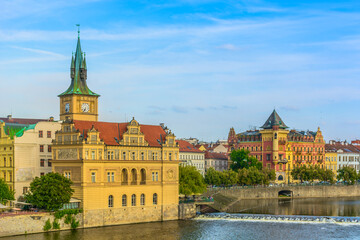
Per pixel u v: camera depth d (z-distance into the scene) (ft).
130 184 564.71
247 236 512.22
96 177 538.06
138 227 545.85
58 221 511.81
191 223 574.56
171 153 601.21
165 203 590.96
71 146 542.98
